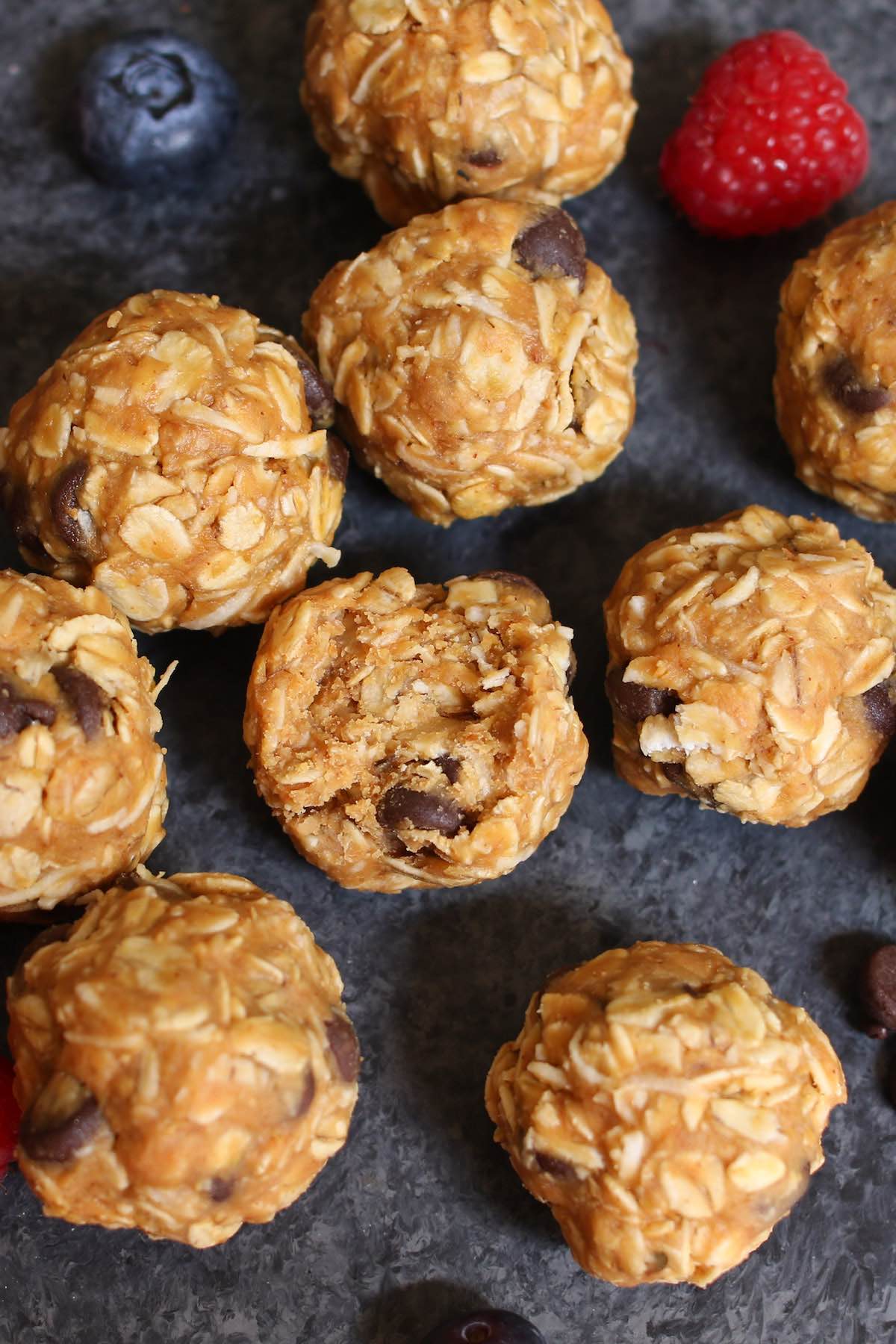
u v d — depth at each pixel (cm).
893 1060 28
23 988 25
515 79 27
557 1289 27
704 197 29
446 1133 27
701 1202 24
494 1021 28
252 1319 27
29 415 26
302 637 26
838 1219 27
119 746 25
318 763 26
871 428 27
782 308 28
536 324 26
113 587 26
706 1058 25
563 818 28
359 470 29
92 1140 24
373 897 28
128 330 26
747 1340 27
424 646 26
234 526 26
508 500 28
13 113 30
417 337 26
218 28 30
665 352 29
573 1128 25
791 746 26
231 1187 24
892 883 28
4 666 25
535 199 28
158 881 25
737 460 29
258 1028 24
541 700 26
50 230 29
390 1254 27
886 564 29
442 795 26
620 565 29
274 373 26
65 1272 27
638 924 28
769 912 28
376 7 27
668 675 26
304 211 29
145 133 28
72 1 30
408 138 27
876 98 30
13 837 24
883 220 27
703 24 30
